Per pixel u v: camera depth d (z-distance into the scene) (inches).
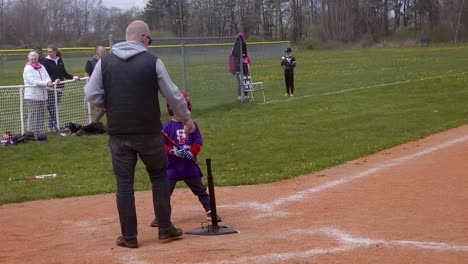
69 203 326.6
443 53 1919.3
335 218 261.9
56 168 425.1
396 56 1850.4
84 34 2770.7
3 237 254.8
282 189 335.3
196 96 717.3
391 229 238.2
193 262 204.1
